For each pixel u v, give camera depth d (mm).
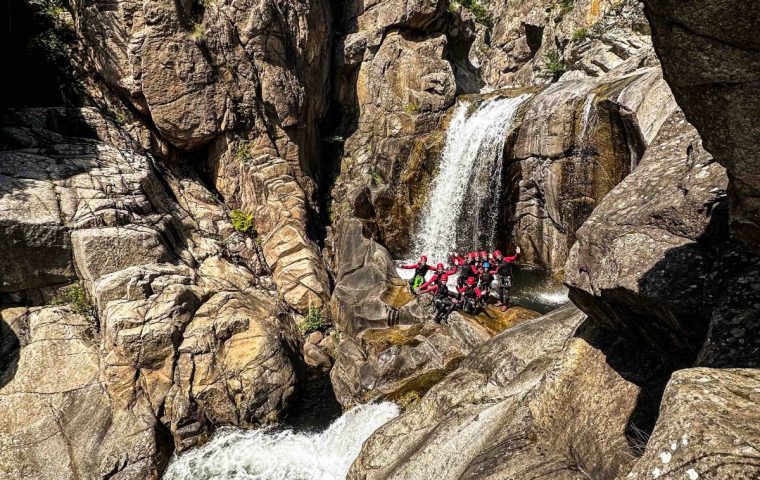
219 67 16859
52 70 15648
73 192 12797
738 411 2297
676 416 2387
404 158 19750
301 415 11711
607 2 20344
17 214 11336
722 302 3432
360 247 15930
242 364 11508
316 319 15086
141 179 14562
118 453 9633
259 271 16656
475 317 11875
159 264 12914
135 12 15211
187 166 17766
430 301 12883
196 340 11422
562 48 23641
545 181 14734
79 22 15648
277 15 18328
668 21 2729
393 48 21562
